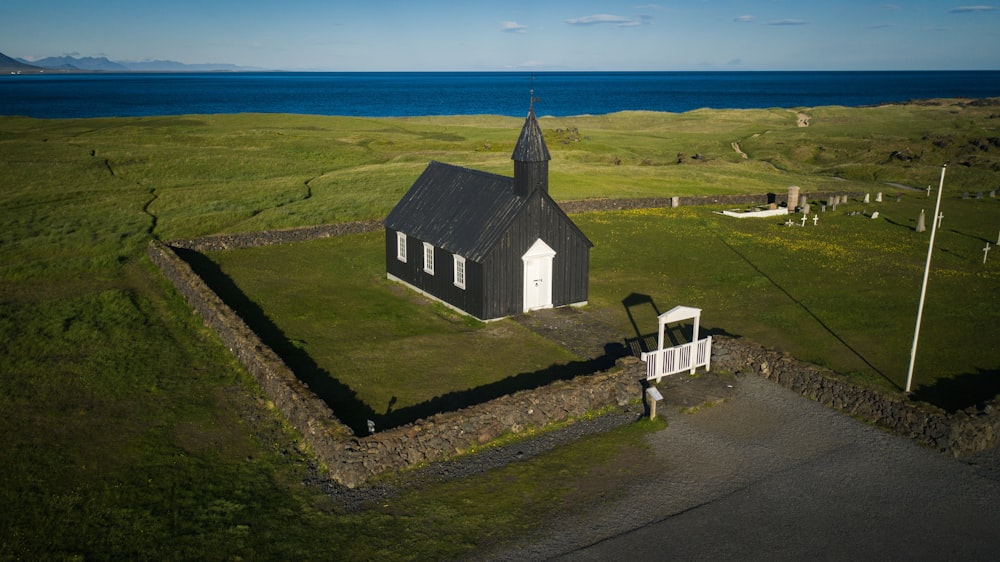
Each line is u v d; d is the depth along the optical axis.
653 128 144.12
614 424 23.62
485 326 33.31
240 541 17.20
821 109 160.62
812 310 34.91
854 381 25.36
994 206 64.19
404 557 16.78
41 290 37.69
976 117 139.00
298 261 44.22
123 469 20.28
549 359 29.22
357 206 58.25
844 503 19.05
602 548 17.16
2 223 50.28
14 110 191.50
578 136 113.25
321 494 19.36
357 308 35.50
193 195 61.84
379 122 135.75
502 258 33.62
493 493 19.55
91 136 95.50
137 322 32.47
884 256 45.72
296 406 22.59
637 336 31.83
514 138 115.69
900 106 170.25
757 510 18.75
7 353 28.59
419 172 73.94
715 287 39.16
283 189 65.25
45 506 18.41
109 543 17.00
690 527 18.02
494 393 25.92
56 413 23.58
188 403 24.52
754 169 88.25
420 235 37.28
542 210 34.31
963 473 20.52
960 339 30.80
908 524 18.14
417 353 29.72
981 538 17.58
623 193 66.00
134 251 45.44
